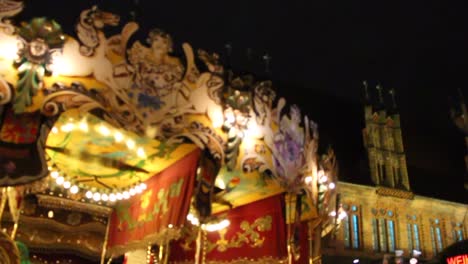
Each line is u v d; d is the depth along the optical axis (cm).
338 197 1472
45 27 786
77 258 1508
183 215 993
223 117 968
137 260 1567
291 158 1109
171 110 898
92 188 1363
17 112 757
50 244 1465
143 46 888
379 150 3781
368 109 3972
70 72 802
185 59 936
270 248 1302
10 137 747
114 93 838
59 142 1076
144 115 863
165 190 1129
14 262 839
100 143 1065
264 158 1039
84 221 1530
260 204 1358
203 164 947
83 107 804
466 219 3794
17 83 757
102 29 844
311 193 1179
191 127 917
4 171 730
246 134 1007
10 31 762
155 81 889
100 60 833
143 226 1243
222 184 1210
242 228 1390
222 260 1412
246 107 1012
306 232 1341
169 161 1109
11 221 1403
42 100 773
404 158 3822
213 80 965
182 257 1526
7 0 767
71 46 808
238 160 994
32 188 1112
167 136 885
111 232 1520
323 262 3097
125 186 1333
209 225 1424
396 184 3688
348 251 3203
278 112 1097
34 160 752
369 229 3359
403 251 3419
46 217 1478
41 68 774
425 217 3672
